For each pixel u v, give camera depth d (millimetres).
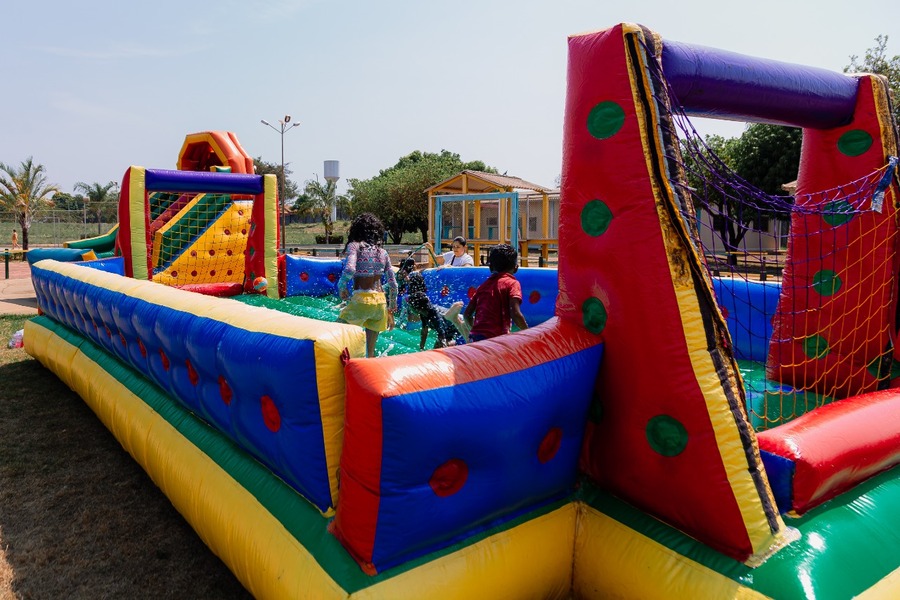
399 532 2512
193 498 3574
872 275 4297
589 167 3070
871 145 4156
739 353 5980
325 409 2725
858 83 4145
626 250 2936
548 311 8125
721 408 2760
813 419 3238
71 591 3400
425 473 2512
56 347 7184
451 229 22672
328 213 51906
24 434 5758
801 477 2838
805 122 4066
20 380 7570
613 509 3137
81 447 5453
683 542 2852
